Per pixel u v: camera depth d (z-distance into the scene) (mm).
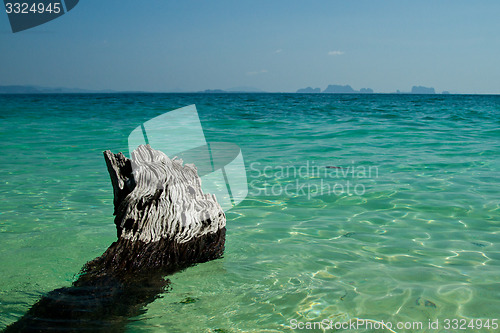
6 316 2562
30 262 3379
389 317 2588
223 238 3668
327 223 4512
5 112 22953
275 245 3842
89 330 2443
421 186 6145
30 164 7980
